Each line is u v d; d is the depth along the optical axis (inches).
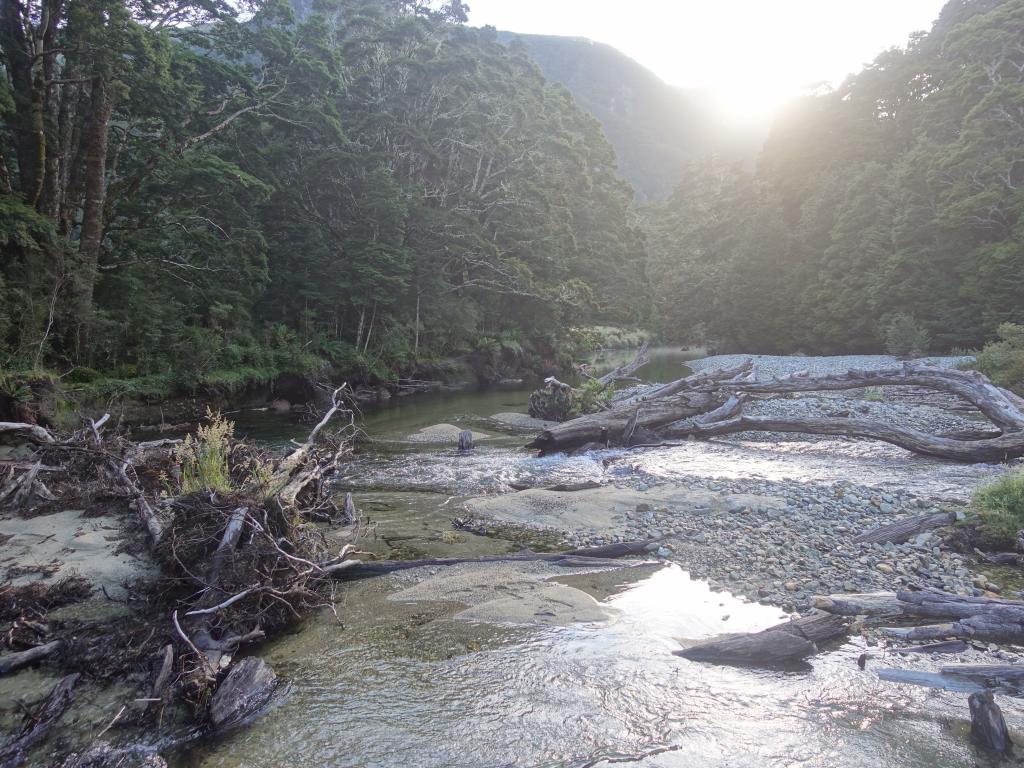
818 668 187.5
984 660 189.8
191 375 774.5
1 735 159.8
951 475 431.5
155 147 829.2
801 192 2333.9
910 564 262.7
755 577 257.8
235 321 985.5
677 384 677.3
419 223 1302.9
